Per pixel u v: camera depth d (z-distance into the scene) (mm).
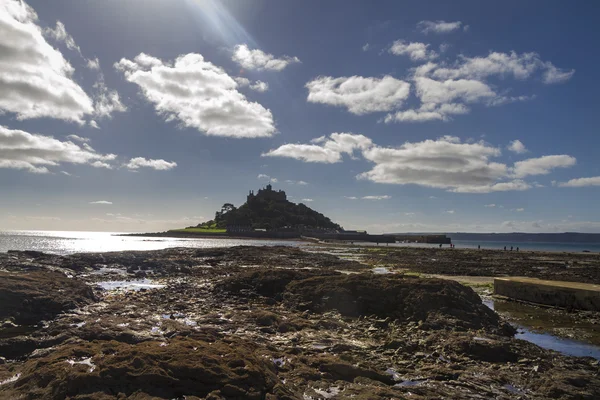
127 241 190250
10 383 10930
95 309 22234
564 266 64875
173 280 38438
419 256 87938
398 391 12453
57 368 10836
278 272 31406
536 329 23328
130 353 11359
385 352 16984
